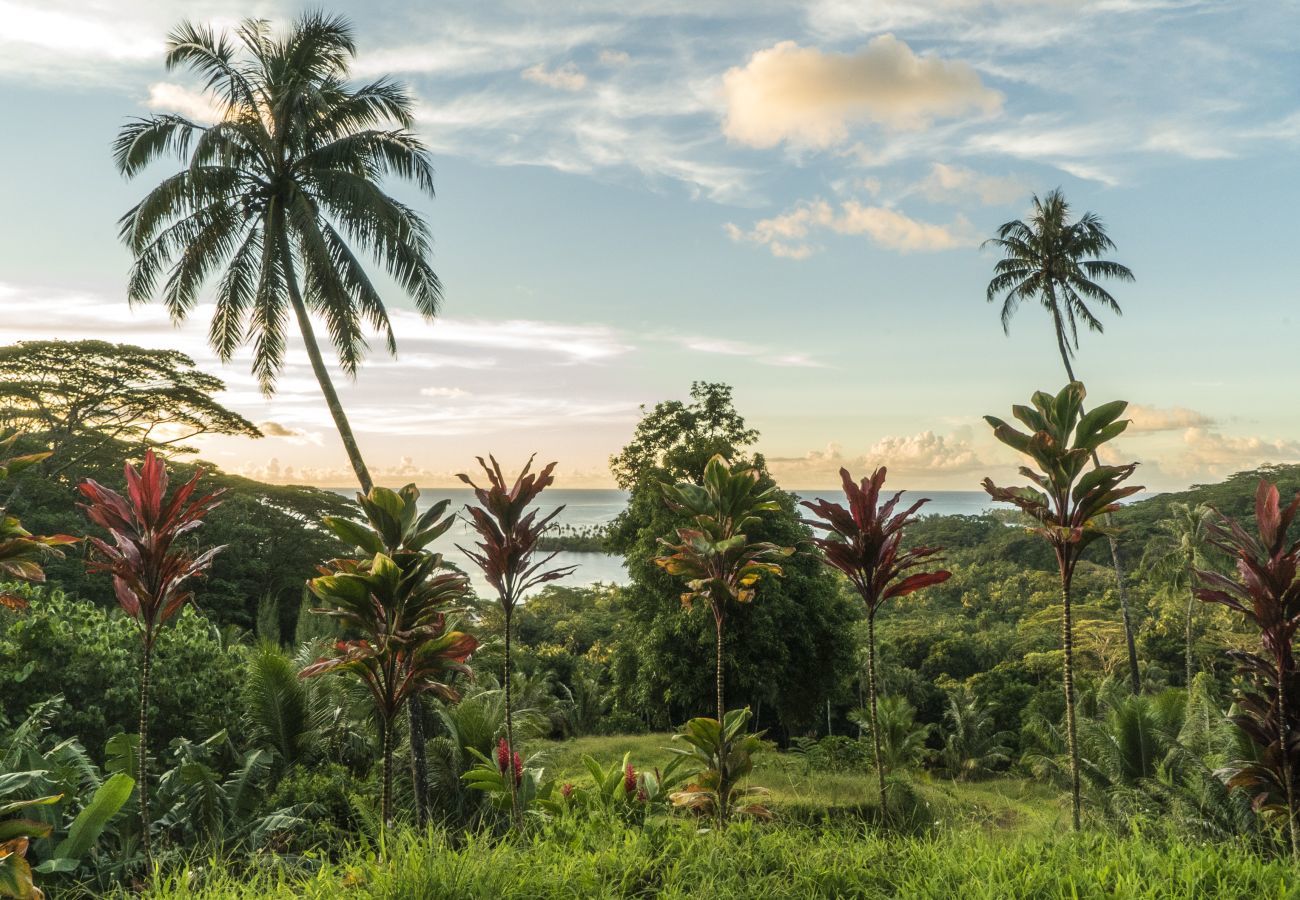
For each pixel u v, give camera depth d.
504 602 6.47
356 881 3.76
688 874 4.04
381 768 11.08
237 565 31.28
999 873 3.82
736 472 7.76
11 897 3.80
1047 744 21.36
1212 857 3.96
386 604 5.57
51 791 6.43
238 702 11.43
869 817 9.34
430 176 14.45
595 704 29.52
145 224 13.35
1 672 9.70
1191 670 33.88
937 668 40.56
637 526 24.61
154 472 5.67
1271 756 5.06
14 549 4.89
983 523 80.06
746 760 6.82
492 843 4.55
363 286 14.45
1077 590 54.31
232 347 14.73
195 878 4.21
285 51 14.34
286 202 13.96
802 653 22.34
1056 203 27.97
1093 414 5.71
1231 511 55.78
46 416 29.64
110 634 10.88
